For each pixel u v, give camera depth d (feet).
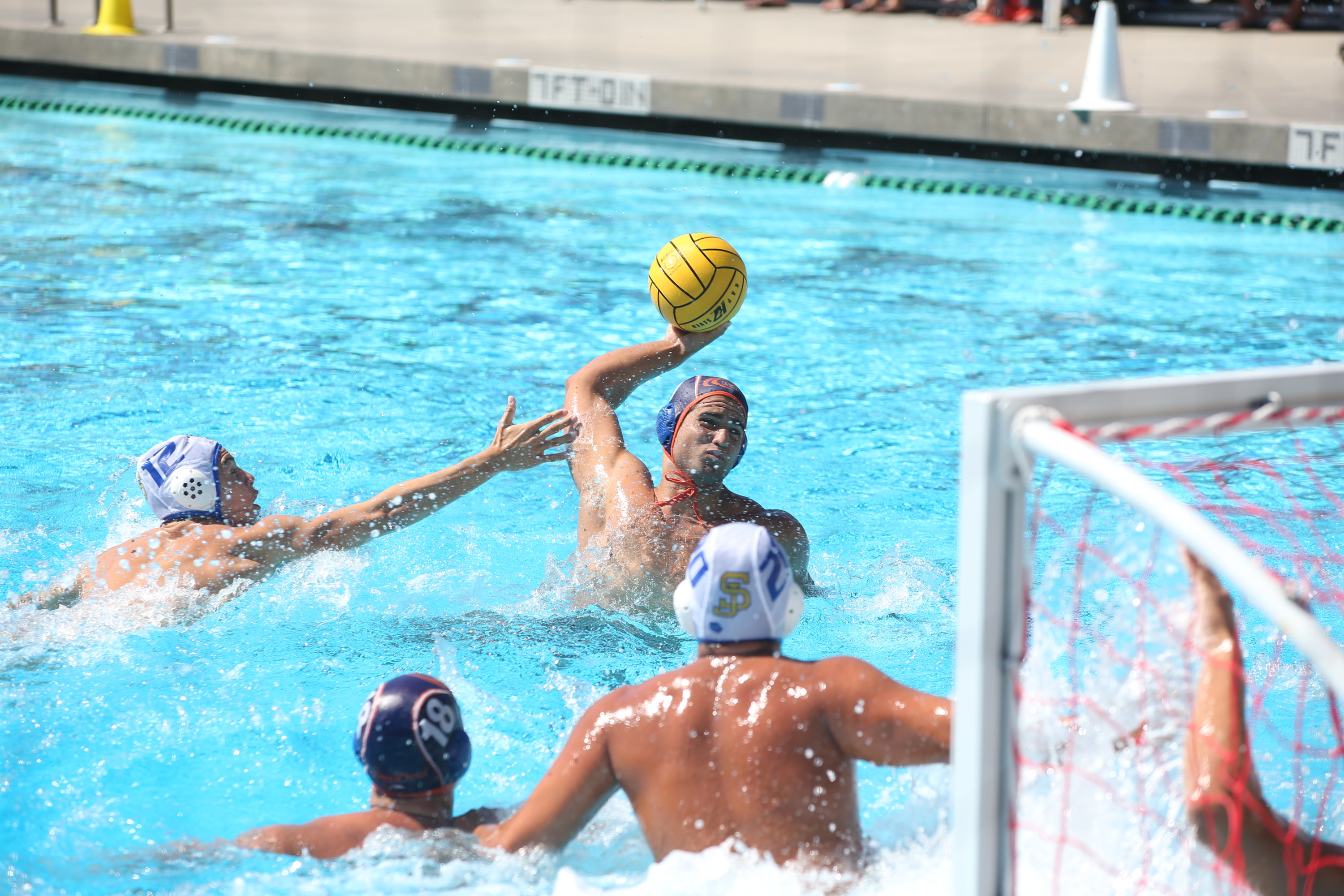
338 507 39.83
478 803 25.29
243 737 27.61
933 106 95.09
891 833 22.21
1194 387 16.24
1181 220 83.15
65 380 50.85
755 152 104.63
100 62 123.75
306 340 57.11
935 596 35.37
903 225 81.51
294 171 96.12
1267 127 83.92
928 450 46.11
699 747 20.54
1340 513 39.11
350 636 32.27
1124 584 19.86
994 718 15.90
